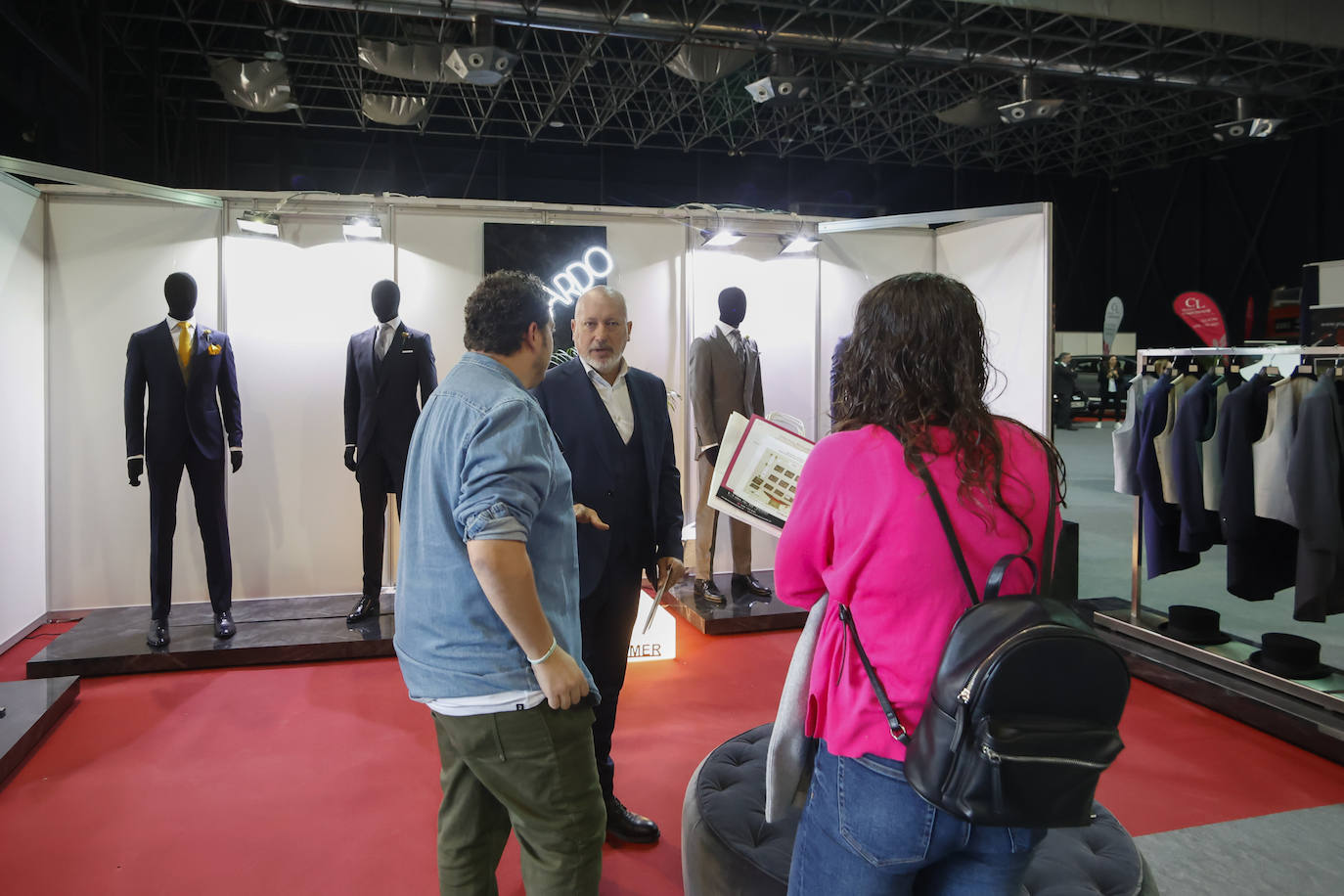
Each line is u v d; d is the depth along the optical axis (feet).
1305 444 10.04
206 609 14.80
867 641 3.52
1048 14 31.22
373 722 10.85
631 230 16.74
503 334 5.08
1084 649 3.11
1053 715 3.14
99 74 28.17
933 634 3.42
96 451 14.87
